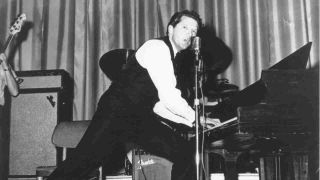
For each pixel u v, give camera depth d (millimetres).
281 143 2588
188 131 2689
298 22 4102
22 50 4379
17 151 3615
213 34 4184
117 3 4355
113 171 3627
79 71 4309
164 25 4262
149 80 2270
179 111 2246
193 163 2193
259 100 2840
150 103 2293
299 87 2350
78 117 4219
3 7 4484
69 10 4391
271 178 3070
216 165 3498
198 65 2250
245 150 2676
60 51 4336
